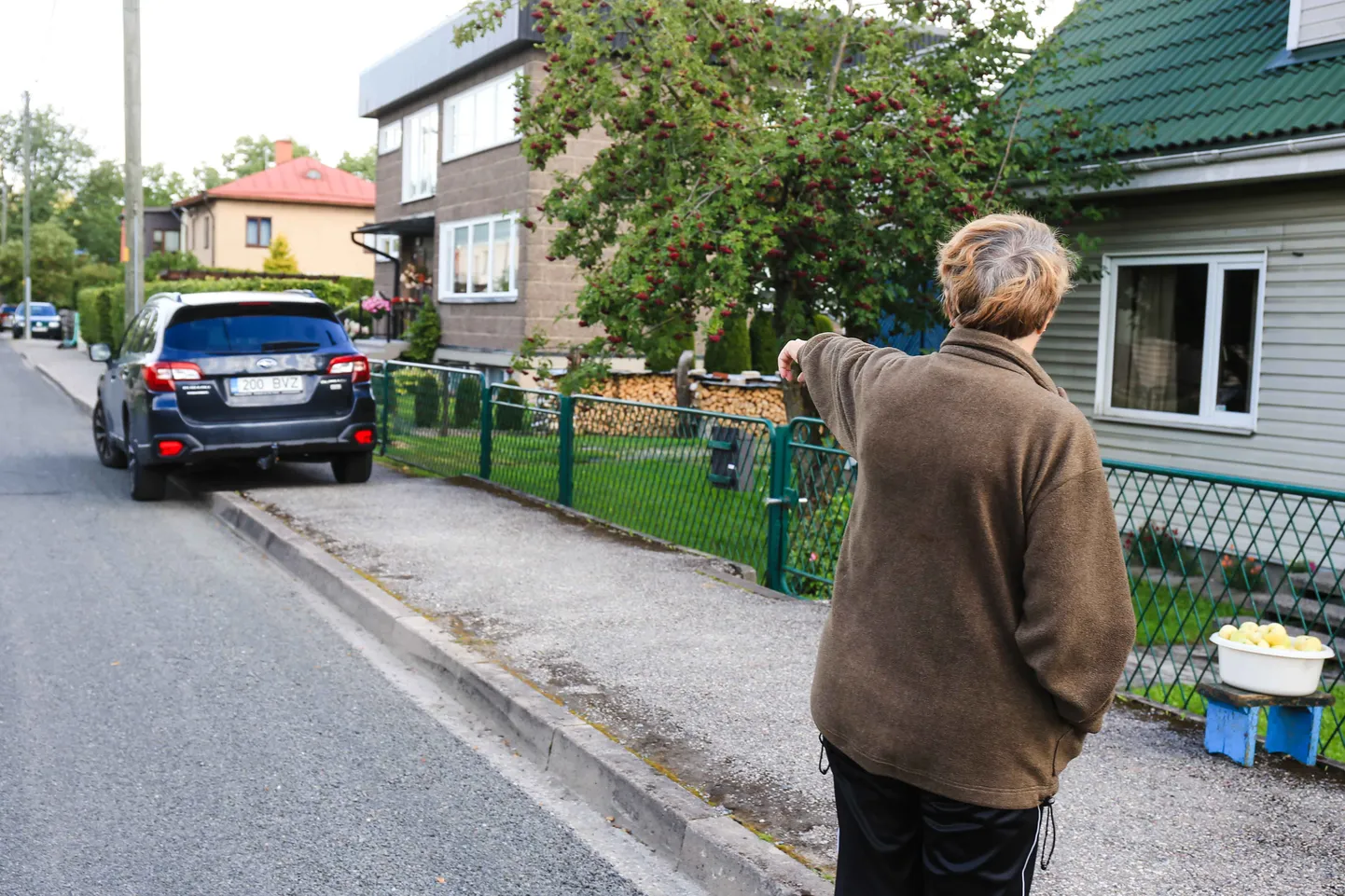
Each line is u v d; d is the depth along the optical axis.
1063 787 4.25
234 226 48.62
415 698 5.63
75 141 98.69
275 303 11.03
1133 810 4.04
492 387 11.55
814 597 7.32
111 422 12.91
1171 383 9.98
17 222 94.81
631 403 9.20
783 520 7.49
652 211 10.22
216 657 6.20
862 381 2.43
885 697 2.28
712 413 8.20
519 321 21.75
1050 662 2.11
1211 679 5.18
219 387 10.61
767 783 4.26
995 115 10.74
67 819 4.17
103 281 70.44
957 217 9.64
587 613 6.68
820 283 10.23
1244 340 9.34
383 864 3.87
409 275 28.19
